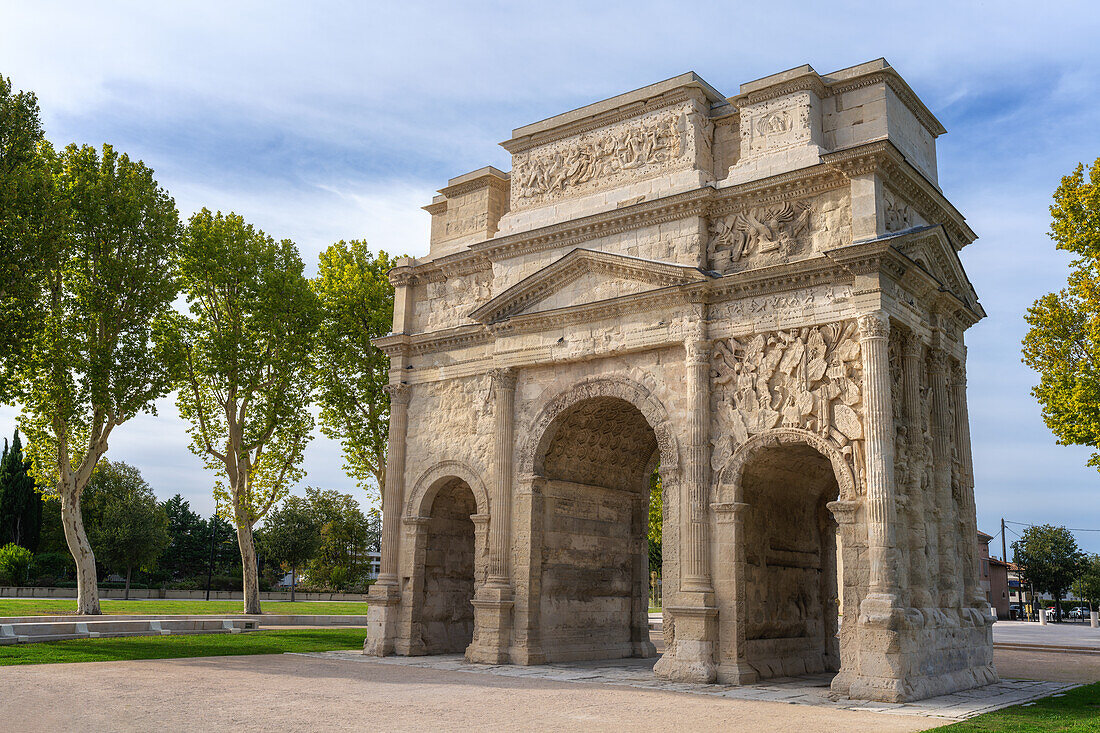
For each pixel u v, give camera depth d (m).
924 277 29.47
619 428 38.09
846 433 27.66
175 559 130.00
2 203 35.44
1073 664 38.16
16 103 37.84
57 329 44.19
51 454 48.41
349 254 54.88
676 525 30.94
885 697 24.22
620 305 33.22
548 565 35.19
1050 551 109.31
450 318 40.56
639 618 39.25
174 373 48.16
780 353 29.53
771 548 32.47
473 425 38.00
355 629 52.22
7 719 18.09
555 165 37.62
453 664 33.56
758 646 30.44
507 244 37.53
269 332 52.34
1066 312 33.09
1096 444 32.00
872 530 26.11
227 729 17.41
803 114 31.23
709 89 34.25
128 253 46.62
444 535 40.12
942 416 31.00
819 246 29.88
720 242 32.19
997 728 18.59
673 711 21.48
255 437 52.53
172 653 33.91
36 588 87.69
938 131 34.78
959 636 29.02
